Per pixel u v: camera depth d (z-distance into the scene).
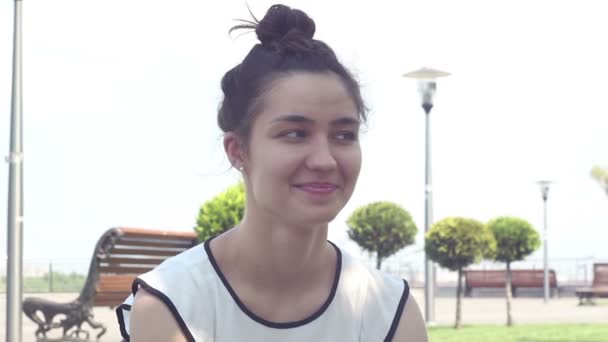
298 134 1.80
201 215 10.00
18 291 8.74
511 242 15.09
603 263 23.02
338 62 1.85
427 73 15.04
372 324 2.06
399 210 16.83
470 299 23.59
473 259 13.95
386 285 2.11
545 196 21.73
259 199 1.84
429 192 15.36
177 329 1.92
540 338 11.87
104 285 9.37
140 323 1.93
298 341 1.99
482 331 13.20
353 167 1.81
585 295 21.25
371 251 16.88
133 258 9.52
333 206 1.80
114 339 11.05
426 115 15.38
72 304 9.34
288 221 1.82
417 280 25.16
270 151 1.80
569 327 13.72
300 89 1.79
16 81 8.81
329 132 1.81
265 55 1.86
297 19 1.92
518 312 18.28
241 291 1.97
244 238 1.96
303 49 1.84
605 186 14.84
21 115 8.83
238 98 1.88
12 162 8.75
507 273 14.82
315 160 1.77
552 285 24.73
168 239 9.73
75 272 21.83
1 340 10.67
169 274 1.97
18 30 8.84
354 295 2.05
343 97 1.81
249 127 1.85
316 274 2.02
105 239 9.14
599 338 11.78
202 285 1.96
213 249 2.01
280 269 1.96
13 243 8.72
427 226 15.34
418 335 2.10
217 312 1.96
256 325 1.97
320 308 2.01
